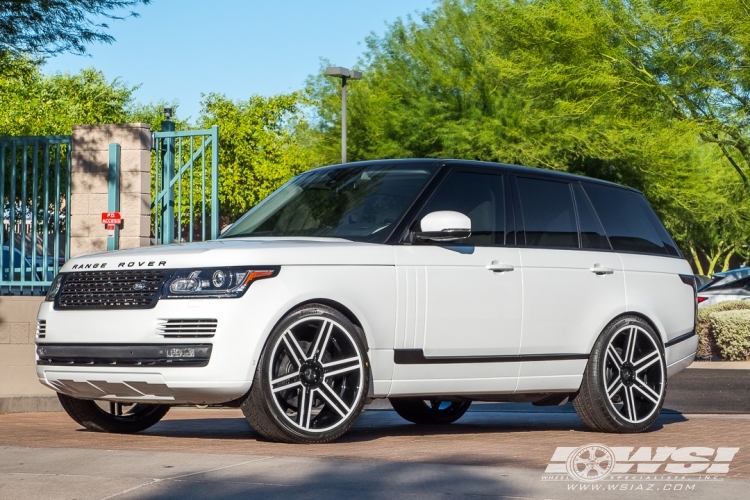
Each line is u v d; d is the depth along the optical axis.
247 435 7.54
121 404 7.80
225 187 50.25
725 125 27.72
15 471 5.17
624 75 28.64
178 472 5.13
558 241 8.04
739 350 18.75
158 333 6.42
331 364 6.66
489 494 4.69
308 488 4.76
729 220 43.25
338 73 31.70
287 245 6.70
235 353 6.34
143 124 11.93
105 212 11.83
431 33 37.00
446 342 7.20
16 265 11.97
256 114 51.53
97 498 4.50
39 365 6.97
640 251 8.73
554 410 11.01
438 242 7.28
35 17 14.85
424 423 9.12
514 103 34.09
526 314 7.63
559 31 30.09
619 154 33.12
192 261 6.51
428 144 35.94
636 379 8.28
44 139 11.84
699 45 27.30
